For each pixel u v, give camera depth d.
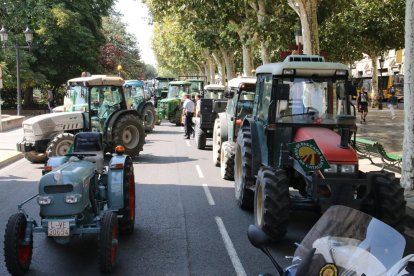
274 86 8.58
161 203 10.56
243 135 9.66
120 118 16.14
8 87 34.50
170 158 17.12
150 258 7.21
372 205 7.51
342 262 3.49
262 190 7.64
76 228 6.51
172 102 31.08
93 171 7.25
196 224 8.99
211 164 15.86
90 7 39.78
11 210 9.96
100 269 6.52
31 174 14.07
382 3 33.31
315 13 18.47
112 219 6.61
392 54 57.03
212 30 32.31
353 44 36.91
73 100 16.12
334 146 7.57
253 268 6.83
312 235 3.87
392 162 13.41
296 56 8.99
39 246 7.73
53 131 15.25
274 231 7.46
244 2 23.20
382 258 3.47
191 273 6.64
